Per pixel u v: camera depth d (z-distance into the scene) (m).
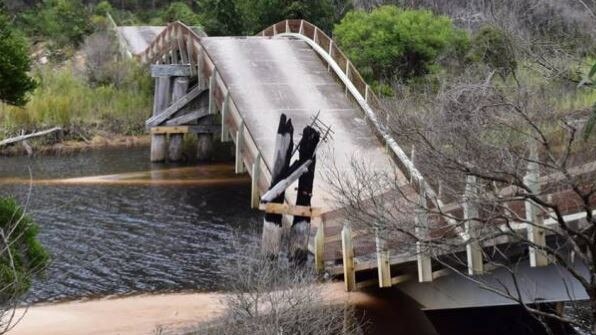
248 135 30.00
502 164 15.67
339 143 28.69
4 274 15.94
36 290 23.53
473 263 18.03
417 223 17.19
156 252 27.47
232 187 38.53
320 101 33.22
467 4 50.31
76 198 35.53
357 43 39.88
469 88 21.89
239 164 30.75
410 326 20.69
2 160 45.75
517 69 28.34
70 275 24.89
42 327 20.38
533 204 16.41
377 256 20.45
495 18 31.64
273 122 31.09
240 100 32.84
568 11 31.31
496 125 18.03
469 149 16.38
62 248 27.70
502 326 21.31
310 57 38.31
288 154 24.36
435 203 17.73
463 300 20.25
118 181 39.59
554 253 14.08
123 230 30.27
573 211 17.19
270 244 23.61
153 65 43.84
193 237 29.30
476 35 37.91
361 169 23.42
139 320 20.88
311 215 23.69
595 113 13.06
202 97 44.06
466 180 16.12
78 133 51.31
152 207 34.09
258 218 32.16
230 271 20.86
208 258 26.64
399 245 19.09
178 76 44.19
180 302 22.33
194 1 84.62
